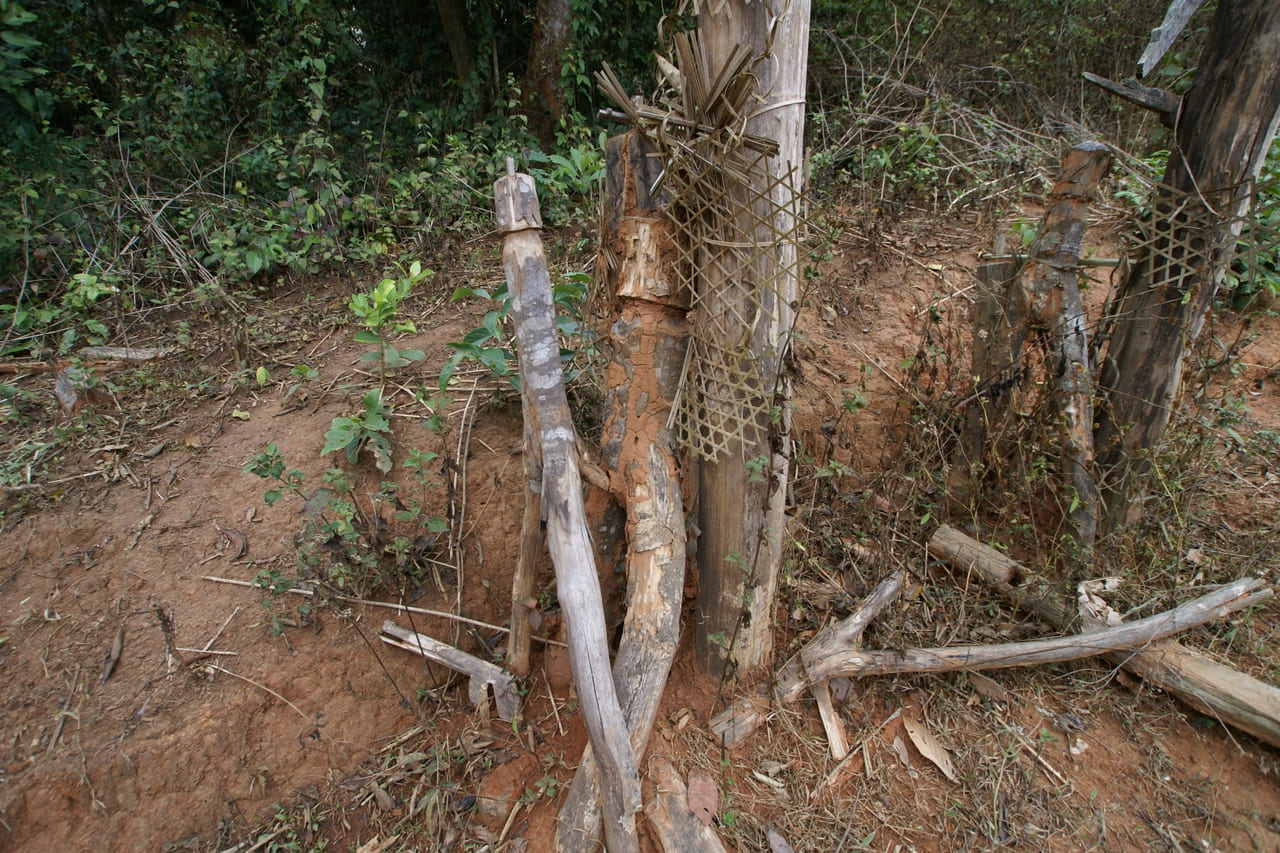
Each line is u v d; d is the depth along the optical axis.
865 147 4.90
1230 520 2.87
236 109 5.35
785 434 2.06
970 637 2.50
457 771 2.24
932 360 3.05
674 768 2.15
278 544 2.66
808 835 2.04
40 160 4.39
